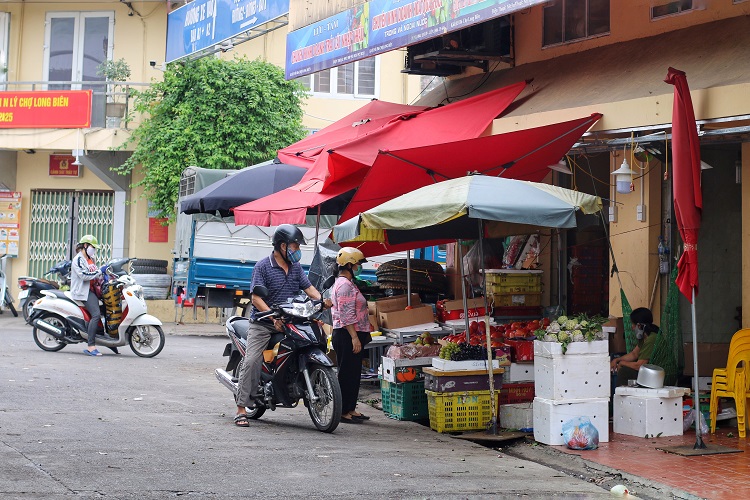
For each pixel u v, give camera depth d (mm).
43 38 23922
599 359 8977
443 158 9938
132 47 23578
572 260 13375
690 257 8586
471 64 14203
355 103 23641
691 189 8570
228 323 10289
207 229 18812
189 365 14234
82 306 14891
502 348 9859
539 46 13172
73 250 23891
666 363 10031
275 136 21641
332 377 9047
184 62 21328
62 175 23828
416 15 12133
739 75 8844
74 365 13453
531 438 9281
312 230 18938
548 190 9039
